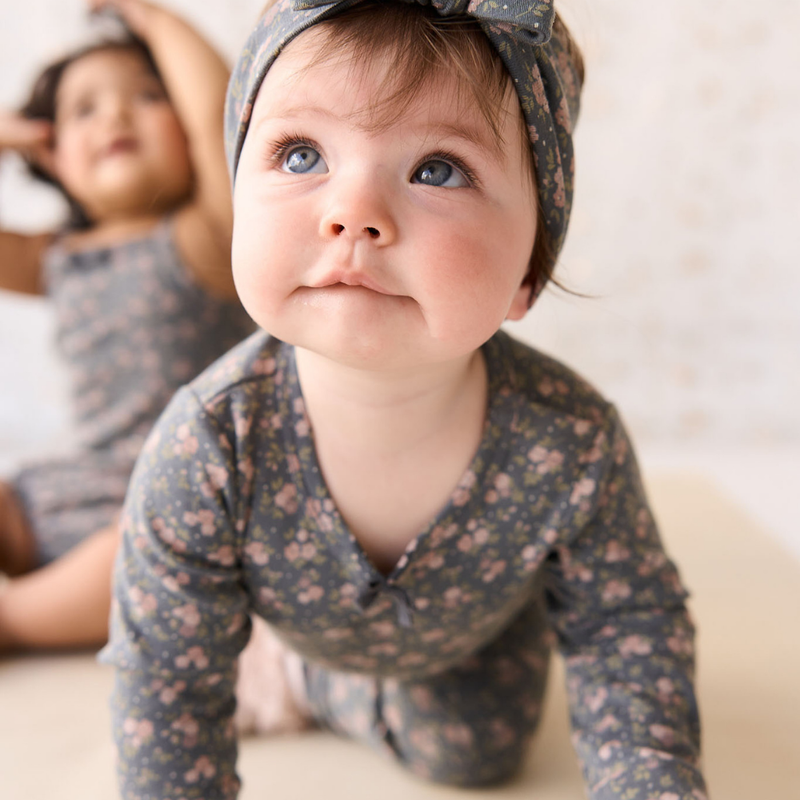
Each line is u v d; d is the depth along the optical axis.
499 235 0.57
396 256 0.54
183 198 1.45
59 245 1.48
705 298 2.07
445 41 0.56
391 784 0.90
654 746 0.69
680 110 2.03
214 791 0.70
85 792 0.89
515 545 0.72
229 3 2.03
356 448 0.67
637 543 0.74
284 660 0.98
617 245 2.07
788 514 1.64
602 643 0.74
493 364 0.70
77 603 1.14
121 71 1.44
